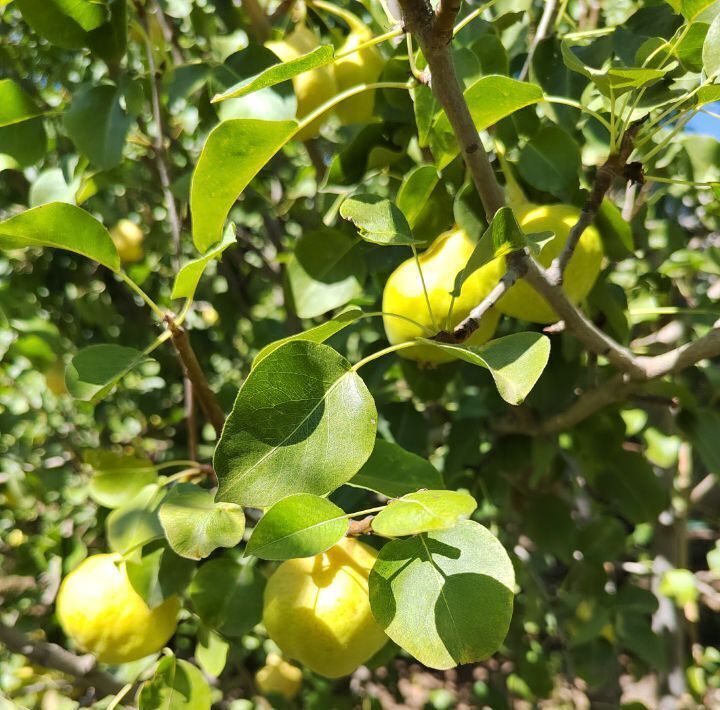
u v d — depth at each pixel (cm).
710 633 111
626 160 32
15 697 73
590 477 55
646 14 45
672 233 60
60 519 92
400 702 93
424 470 33
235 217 74
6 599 85
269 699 74
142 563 41
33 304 76
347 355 66
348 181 49
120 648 42
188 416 47
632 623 61
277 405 24
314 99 49
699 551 118
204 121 54
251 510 44
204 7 66
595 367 51
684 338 59
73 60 76
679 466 70
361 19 61
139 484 46
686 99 32
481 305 28
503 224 26
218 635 46
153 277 91
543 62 46
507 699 79
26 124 47
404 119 47
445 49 26
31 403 89
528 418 52
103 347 35
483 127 35
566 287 39
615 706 70
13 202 86
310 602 35
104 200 79
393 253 48
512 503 61
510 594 24
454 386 68
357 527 28
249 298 92
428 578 24
